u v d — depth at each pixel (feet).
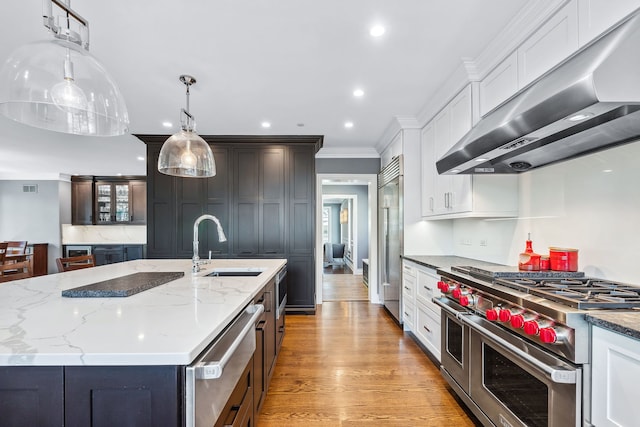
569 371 3.60
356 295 17.43
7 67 4.59
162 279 5.94
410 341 10.31
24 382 2.62
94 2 5.19
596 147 5.23
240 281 6.11
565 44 4.80
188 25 5.87
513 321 4.43
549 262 6.18
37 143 14.40
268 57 7.02
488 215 7.57
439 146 9.34
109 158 17.74
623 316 3.46
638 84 3.34
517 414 4.58
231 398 3.80
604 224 5.31
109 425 2.62
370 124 11.70
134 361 2.61
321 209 15.80
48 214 22.18
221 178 13.60
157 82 8.21
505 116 5.29
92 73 4.99
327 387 7.37
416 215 11.10
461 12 5.54
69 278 6.28
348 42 6.44
